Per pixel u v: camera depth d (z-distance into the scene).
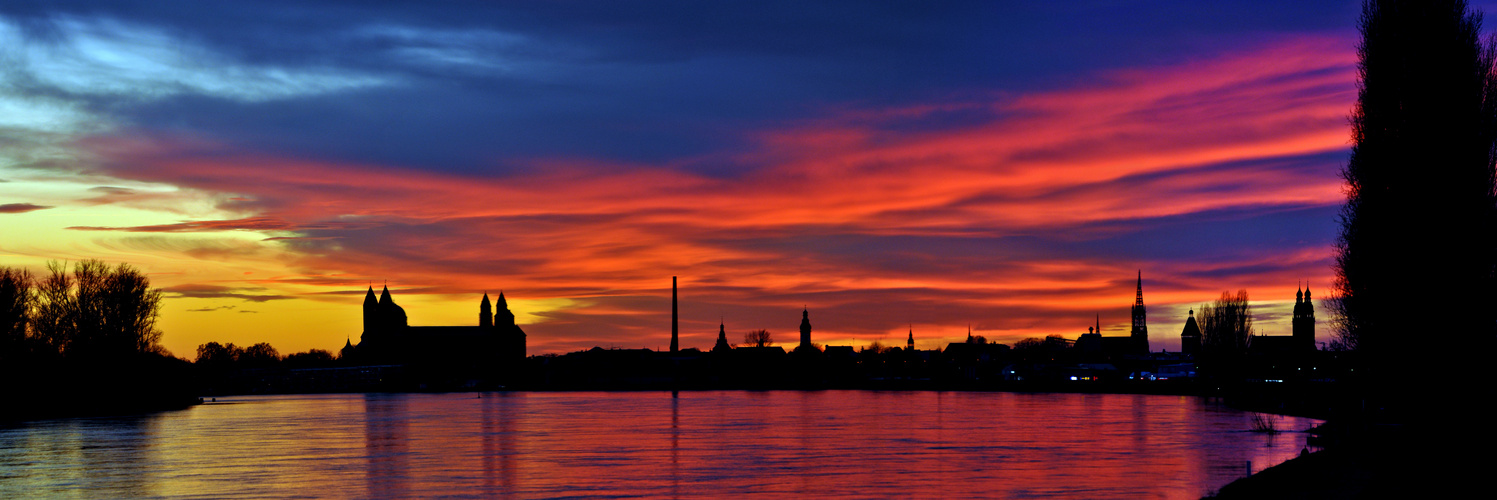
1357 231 72.06
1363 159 71.44
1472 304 66.75
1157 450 113.25
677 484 87.50
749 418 181.50
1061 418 173.75
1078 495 80.19
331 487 86.50
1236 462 100.81
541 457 109.62
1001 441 126.69
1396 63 70.12
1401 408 71.06
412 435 142.50
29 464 104.06
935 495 80.50
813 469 97.50
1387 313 69.44
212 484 88.56
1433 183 67.88
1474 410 67.25
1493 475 60.44
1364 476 66.94
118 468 100.19
